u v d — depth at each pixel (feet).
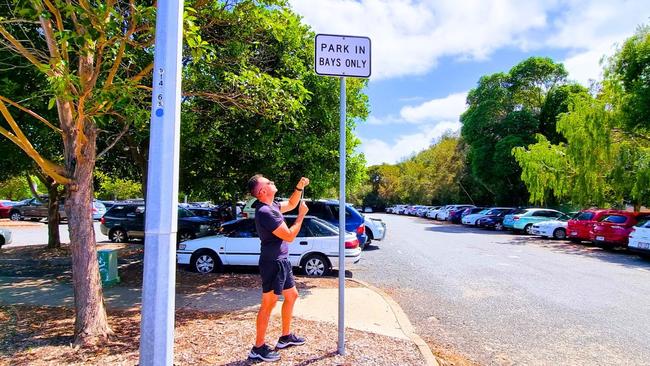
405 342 17.65
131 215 57.93
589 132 66.44
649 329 21.80
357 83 36.40
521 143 108.99
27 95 26.37
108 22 14.82
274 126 31.04
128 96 16.10
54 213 49.26
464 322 22.82
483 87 124.98
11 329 18.38
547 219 81.87
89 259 16.78
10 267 38.04
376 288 30.19
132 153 35.55
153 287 8.60
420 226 111.55
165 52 8.77
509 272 38.42
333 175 37.22
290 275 15.26
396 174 251.80
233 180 40.52
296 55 33.88
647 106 57.36
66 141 16.96
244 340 16.79
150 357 8.54
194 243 35.01
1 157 34.37
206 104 29.58
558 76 119.24
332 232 34.91
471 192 153.28
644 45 60.03
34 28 24.11
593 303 27.17
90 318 16.55
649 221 48.37
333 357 15.15
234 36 26.71
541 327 22.04
